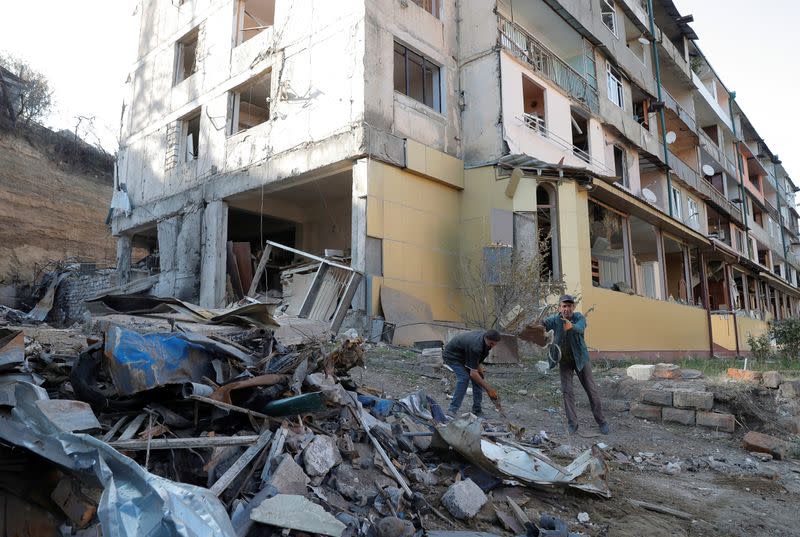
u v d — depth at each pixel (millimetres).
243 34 15469
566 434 6012
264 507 2854
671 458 5562
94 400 3408
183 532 2062
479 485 4000
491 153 13461
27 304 20250
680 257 24453
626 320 14500
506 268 11719
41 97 25594
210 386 3658
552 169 12805
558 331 6191
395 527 3031
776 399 7109
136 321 4758
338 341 5703
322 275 10945
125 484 2332
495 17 13836
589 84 17344
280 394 3916
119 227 18562
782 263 41656
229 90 14945
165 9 18000
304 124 12656
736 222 30094
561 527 3410
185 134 16844
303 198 15586
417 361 8852
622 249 16438
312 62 12727
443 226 13031
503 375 8906
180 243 15578
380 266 11445
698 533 3771
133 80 19062
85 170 25844
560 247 12812
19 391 3096
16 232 21562
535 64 15273
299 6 13250
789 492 4723
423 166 12531
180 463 3230
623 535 3625
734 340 22703
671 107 22812
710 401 6688
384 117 11977
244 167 14000
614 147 19062
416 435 4531
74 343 4840
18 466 2734
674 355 16906
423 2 14289
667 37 25891
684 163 23734
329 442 3760
